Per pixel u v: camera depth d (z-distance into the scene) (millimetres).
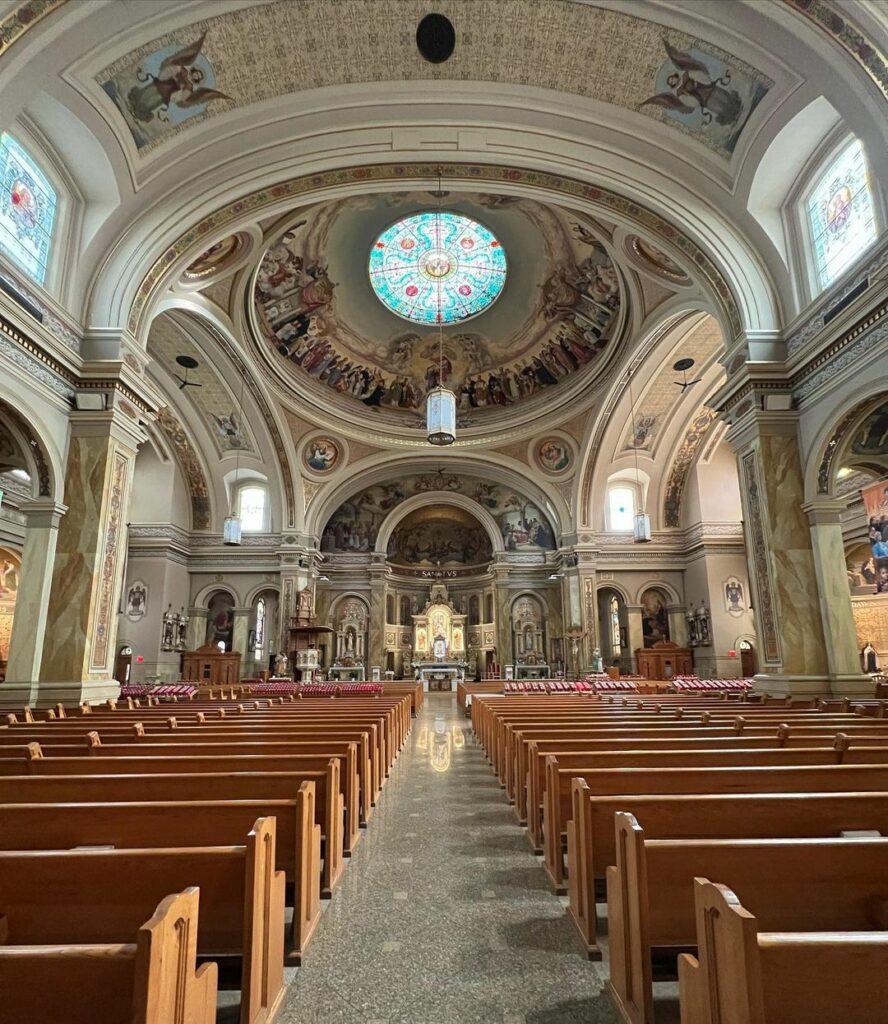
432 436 13227
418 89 11789
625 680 20359
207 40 10352
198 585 25656
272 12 10273
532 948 3523
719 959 1806
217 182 12312
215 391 22125
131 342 12023
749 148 11430
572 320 22406
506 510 30031
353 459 26078
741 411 12391
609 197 12977
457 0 10430
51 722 7574
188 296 16234
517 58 11352
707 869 2621
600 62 11211
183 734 6164
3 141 10047
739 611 23906
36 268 10906
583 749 5324
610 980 3020
